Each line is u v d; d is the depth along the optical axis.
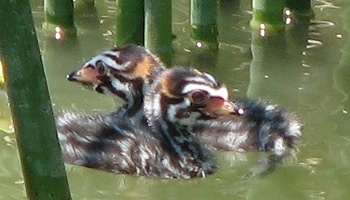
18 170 11.56
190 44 15.40
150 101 12.37
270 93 13.93
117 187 11.43
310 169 11.77
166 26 13.69
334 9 17.17
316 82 14.30
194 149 12.15
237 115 12.17
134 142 12.04
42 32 15.81
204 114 12.20
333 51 15.42
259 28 15.97
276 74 14.62
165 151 11.97
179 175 11.77
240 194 11.23
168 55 13.87
